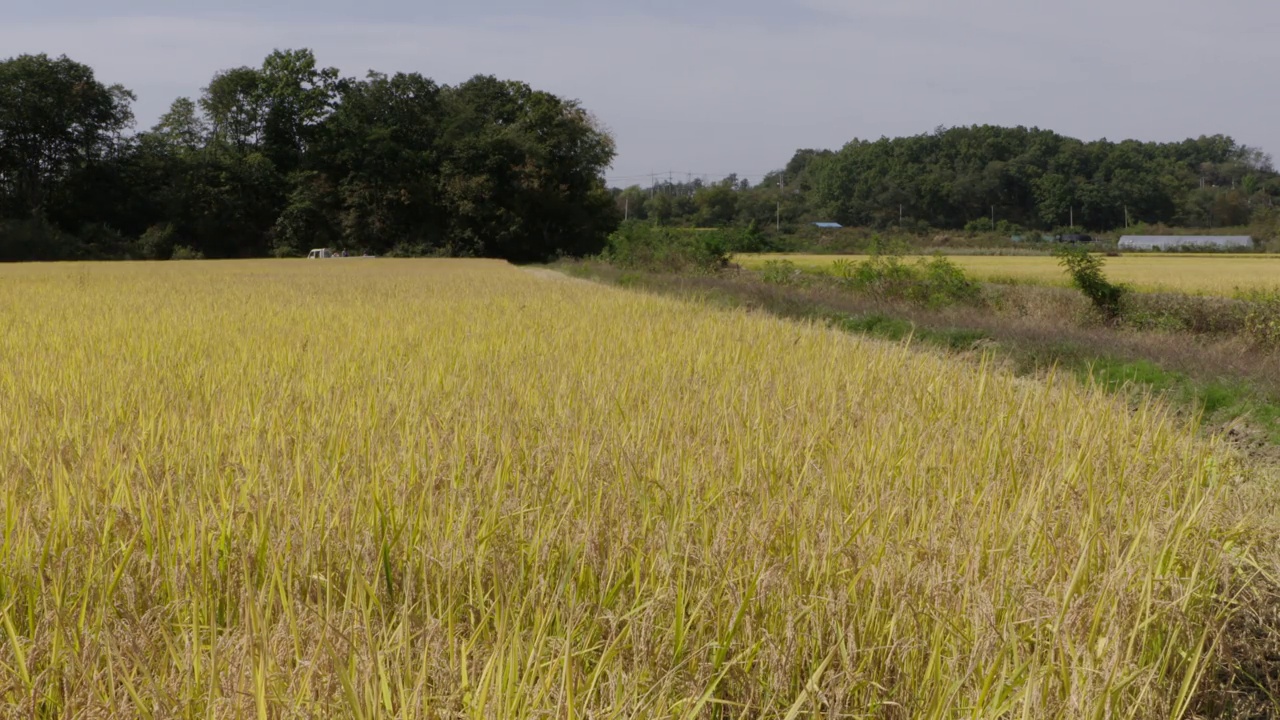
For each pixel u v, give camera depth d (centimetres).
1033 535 349
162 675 255
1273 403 861
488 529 335
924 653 280
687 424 505
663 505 370
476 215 6956
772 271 2745
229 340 918
